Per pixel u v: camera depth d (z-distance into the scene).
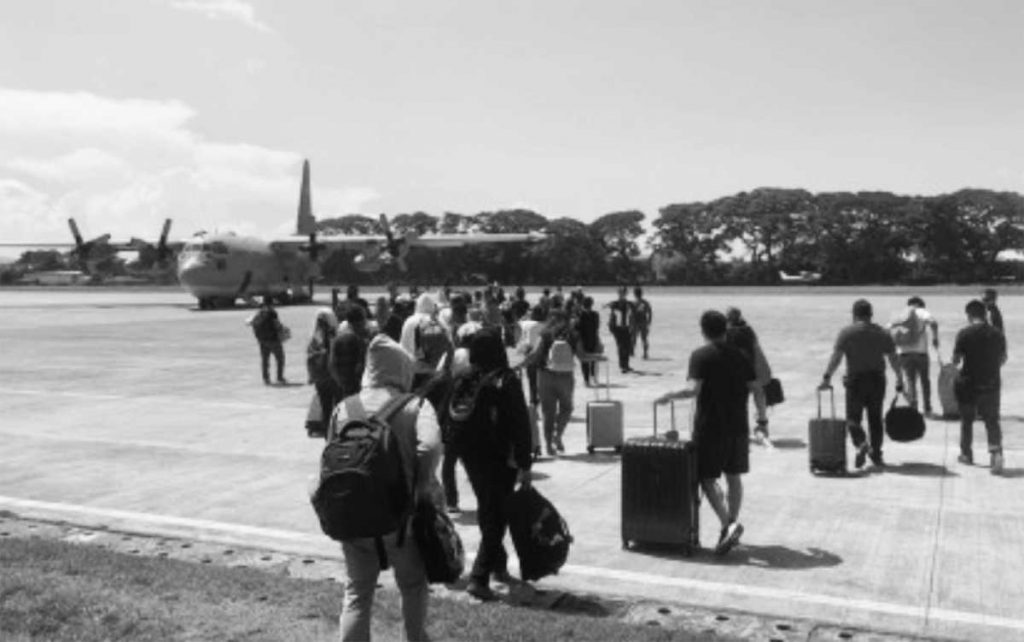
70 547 7.19
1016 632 5.61
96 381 19.69
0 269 145.75
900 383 10.48
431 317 9.46
